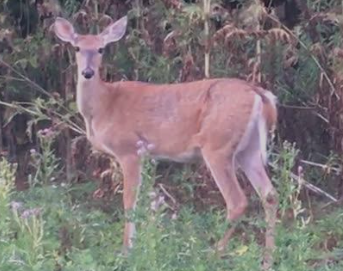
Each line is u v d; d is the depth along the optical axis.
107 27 13.62
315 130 15.14
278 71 14.48
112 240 11.93
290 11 15.35
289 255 10.23
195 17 13.98
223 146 12.59
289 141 15.20
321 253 11.51
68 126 14.74
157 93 13.05
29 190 13.19
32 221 11.00
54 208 12.04
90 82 13.09
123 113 13.11
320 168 14.97
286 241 10.54
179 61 14.59
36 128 16.06
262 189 12.62
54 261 10.55
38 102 14.80
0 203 10.46
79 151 14.85
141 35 14.70
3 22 15.30
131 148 13.08
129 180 13.02
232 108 12.55
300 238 10.38
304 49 14.30
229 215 12.50
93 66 13.06
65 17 14.97
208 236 11.24
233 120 12.53
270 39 13.93
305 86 14.71
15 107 14.95
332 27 14.66
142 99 13.08
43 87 16.00
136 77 14.84
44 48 15.23
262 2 14.12
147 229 10.03
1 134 16.20
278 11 15.27
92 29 14.80
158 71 14.59
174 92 13.00
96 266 10.30
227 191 12.57
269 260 10.38
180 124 12.88
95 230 12.12
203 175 14.17
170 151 13.03
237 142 12.55
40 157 14.05
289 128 15.18
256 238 12.24
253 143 12.63
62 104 14.84
